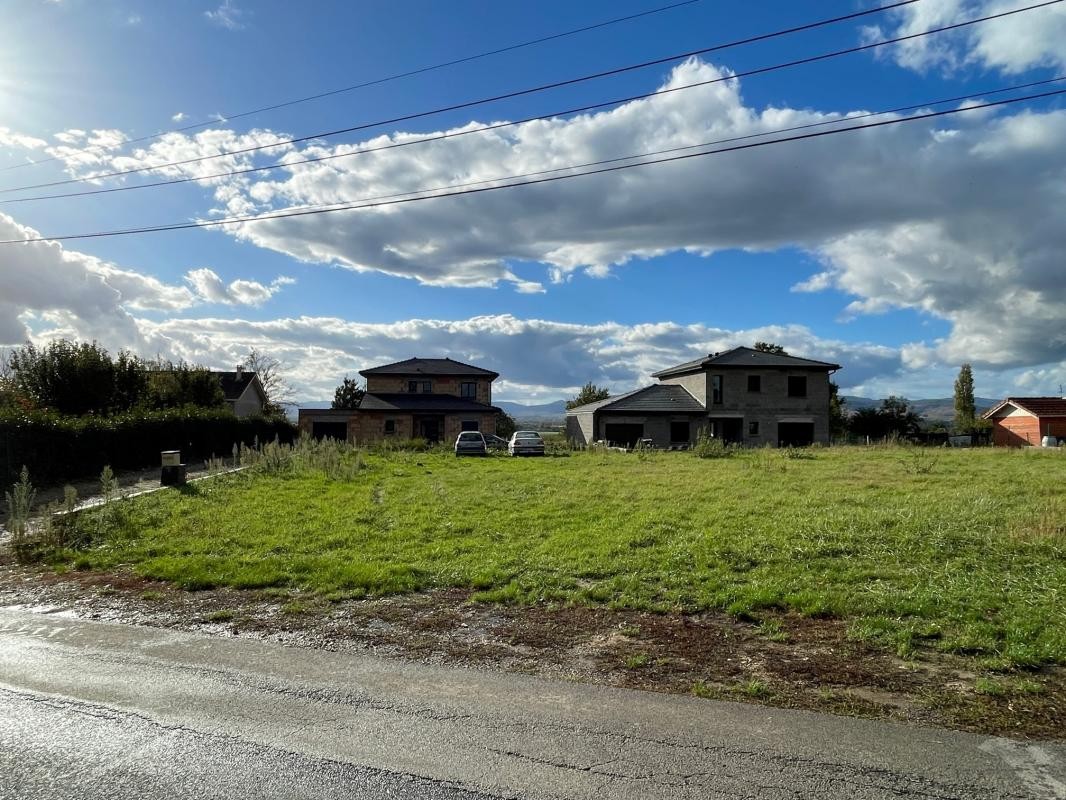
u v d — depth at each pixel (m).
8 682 5.26
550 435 64.44
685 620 6.81
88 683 5.23
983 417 51.69
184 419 27.67
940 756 3.89
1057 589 7.20
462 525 12.28
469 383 53.59
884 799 3.43
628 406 45.75
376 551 10.38
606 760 3.88
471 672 5.46
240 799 3.51
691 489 16.72
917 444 38.81
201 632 6.70
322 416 49.16
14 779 3.74
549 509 14.05
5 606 7.86
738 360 46.72
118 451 22.67
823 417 47.59
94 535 11.55
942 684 5.04
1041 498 13.05
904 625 6.32
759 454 29.61
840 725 4.34
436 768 3.82
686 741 4.12
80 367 29.88
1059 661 5.41
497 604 7.55
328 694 4.96
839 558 8.90
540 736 4.21
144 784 3.67
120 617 7.32
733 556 9.16
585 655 5.87
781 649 5.89
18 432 18.02
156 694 4.99
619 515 12.99
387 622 6.97
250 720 4.50
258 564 9.54
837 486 16.25
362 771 3.79
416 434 49.56
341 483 19.38
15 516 11.80
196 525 12.65
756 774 3.70
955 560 8.50
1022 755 3.90
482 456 34.38
